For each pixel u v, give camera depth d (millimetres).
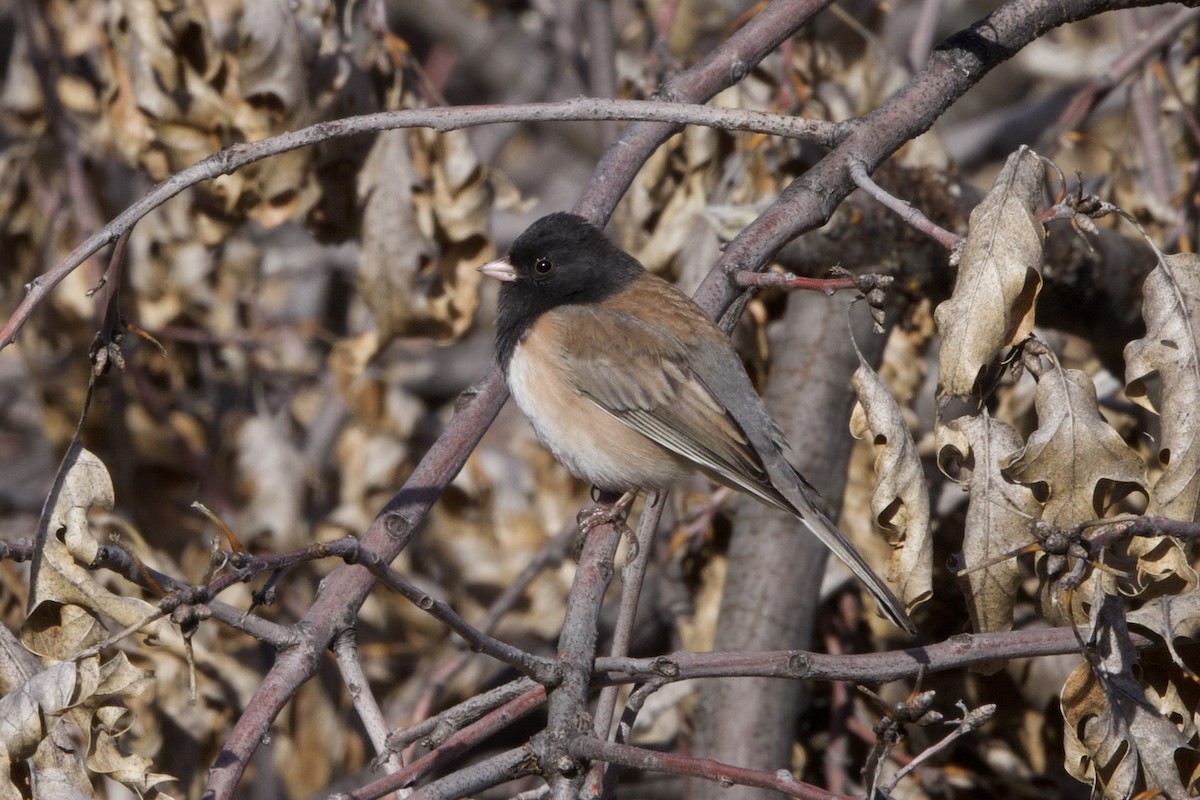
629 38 12844
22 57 11477
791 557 9477
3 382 15219
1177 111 11492
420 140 9648
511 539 12172
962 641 6188
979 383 6277
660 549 11289
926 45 11211
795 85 9703
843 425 9633
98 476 5875
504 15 18203
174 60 9406
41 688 5418
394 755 6148
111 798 9188
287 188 9648
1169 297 6215
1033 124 16344
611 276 8625
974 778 9680
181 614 4836
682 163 9875
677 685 9820
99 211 11922
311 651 6242
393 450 11719
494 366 8539
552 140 19281
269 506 11242
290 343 12258
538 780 10984
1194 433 6098
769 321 10500
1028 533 6199
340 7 9672
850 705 10133
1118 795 5910
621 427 8328
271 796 11945
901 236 9250
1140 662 6238
